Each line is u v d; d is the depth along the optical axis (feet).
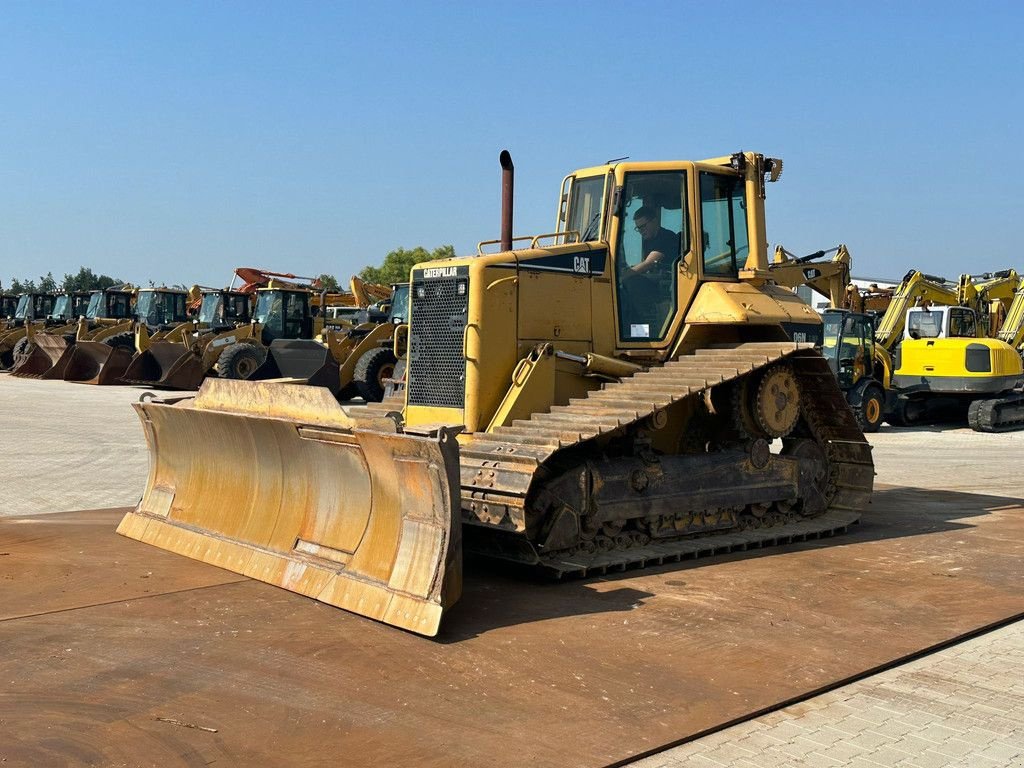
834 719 16.26
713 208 31.45
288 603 22.00
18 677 17.42
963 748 15.08
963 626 21.20
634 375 28.14
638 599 23.11
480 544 25.25
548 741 15.03
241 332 92.58
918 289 77.30
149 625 20.40
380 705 16.39
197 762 14.16
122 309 123.03
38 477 41.19
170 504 28.27
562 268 28.84
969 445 60.90
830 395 31.30
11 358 123.75
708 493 28.68
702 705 16.56
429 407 28.68
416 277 29.32
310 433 22.91
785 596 23.57
